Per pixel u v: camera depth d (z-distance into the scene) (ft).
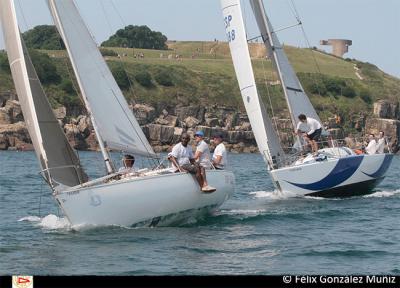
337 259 77.51
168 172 97.45
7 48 92.53
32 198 139.85
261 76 536.01
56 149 91.76
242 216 109.91
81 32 95.81
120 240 86.69
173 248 82.48
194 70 604.49
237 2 143.95
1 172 219.82
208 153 101.76
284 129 484.74
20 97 92.22
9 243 85.92
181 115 545.44
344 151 143.64
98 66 96.53
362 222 105.50
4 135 448.24
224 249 82.43
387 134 577.43
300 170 137.08
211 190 98.43
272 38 151.33
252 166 294.05
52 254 79.15
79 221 90.94
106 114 96.02
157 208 95.09
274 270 71.92
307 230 97.40
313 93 599.16
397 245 85.76
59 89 510.17
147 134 503.20
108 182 93.04
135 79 557.33
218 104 561.02
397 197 142.61
